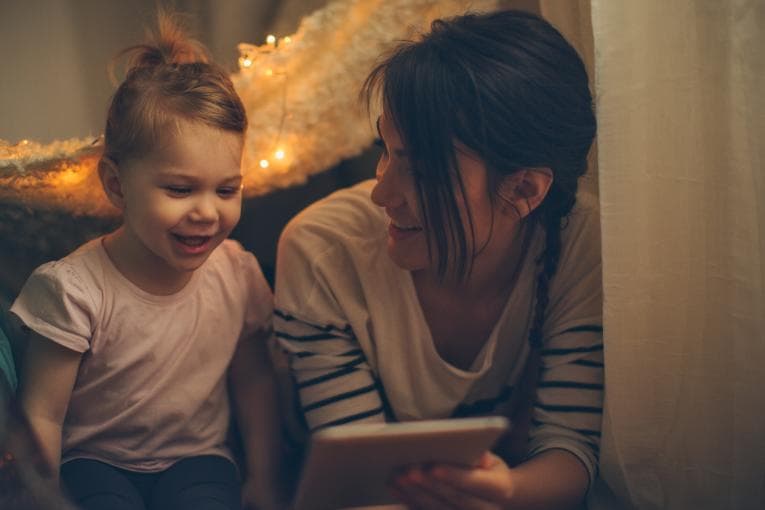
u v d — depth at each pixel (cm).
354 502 113
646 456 128
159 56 134
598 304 129
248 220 167
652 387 125
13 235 142
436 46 111
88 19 164
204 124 119
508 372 135
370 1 146
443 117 108
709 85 118
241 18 167
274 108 147
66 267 124
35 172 136
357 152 154
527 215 121
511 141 110
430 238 115
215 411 136
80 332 122
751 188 119
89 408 128
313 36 146
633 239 120
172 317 129
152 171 119
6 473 108
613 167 118
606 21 115
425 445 101
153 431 129
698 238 121
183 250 122
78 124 164
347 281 129
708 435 127
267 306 140
